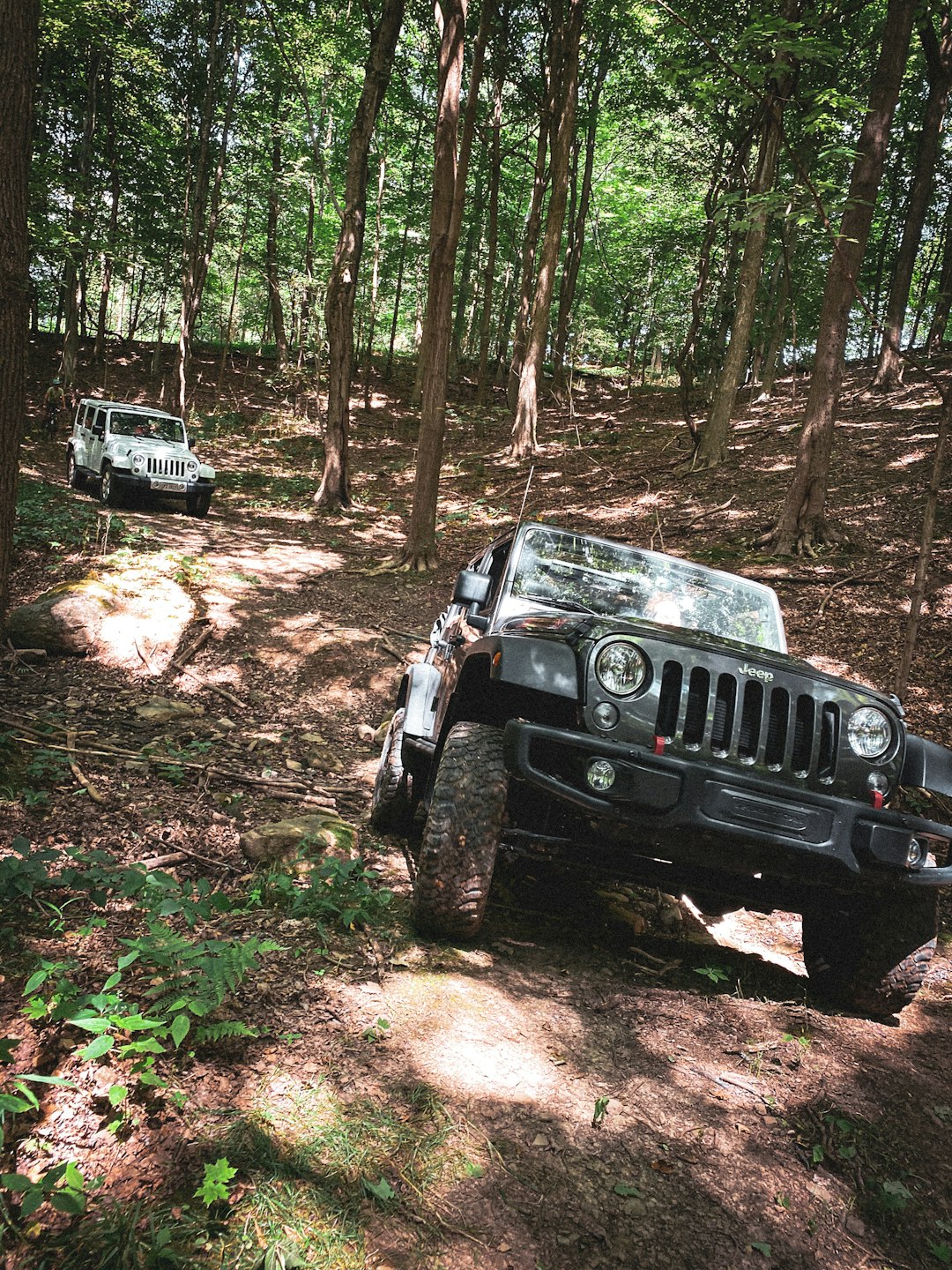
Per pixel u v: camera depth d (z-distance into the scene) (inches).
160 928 115.6
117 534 480.4
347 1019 114.6
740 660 136.4
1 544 177.8
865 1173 103.1
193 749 242.1
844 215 446.0
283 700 310.2
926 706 306.2
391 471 908.6
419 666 198.1
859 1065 128.0
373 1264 77.2
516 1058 112.0
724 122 735.7
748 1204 94.1
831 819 130.2
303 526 662.5
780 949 181.5
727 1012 137.2
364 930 142.7
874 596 402.3
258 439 1041.5
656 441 903.7
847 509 525.7
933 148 857.5
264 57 1122.7
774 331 1044.5
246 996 116.1
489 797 135.0
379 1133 93.0
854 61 697.6
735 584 189.2
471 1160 91.8
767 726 134.3
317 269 1223.5
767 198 253.0
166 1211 78.5
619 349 1847.9
